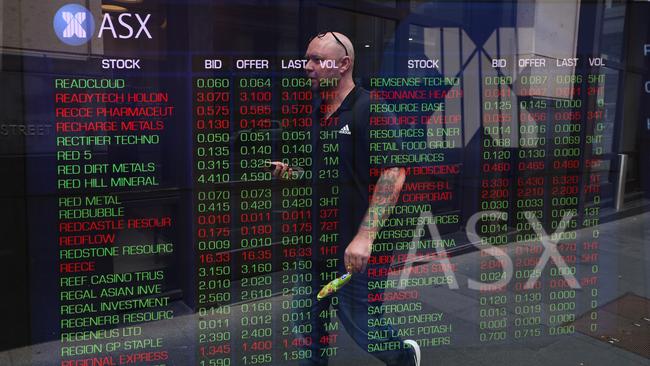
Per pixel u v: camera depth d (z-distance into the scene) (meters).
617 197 3.86
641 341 2.58
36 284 2.30
